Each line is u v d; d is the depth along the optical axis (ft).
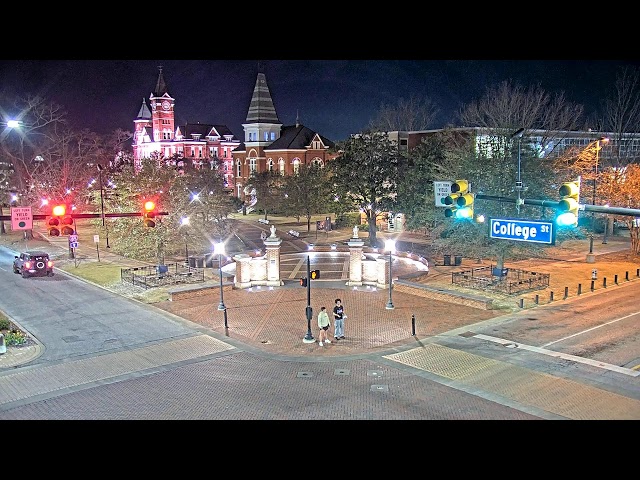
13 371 66.59
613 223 187.01
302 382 62.28
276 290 109.29
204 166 275.18
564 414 52.75
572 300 98.73
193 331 82.74
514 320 86.12
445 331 80.89
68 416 53.88
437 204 57.06
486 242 108.47
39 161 244.01
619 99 288.71
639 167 152.97
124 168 186.91
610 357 68.64
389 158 165.99
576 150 172.65
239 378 63.82
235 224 228.43
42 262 126.93
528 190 107.96
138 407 55.83
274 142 330.34
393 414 53.26
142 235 142.72
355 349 73.67
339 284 113.80
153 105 402.93
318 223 207.82
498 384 60.59
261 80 331.16
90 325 86.74
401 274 124.77
